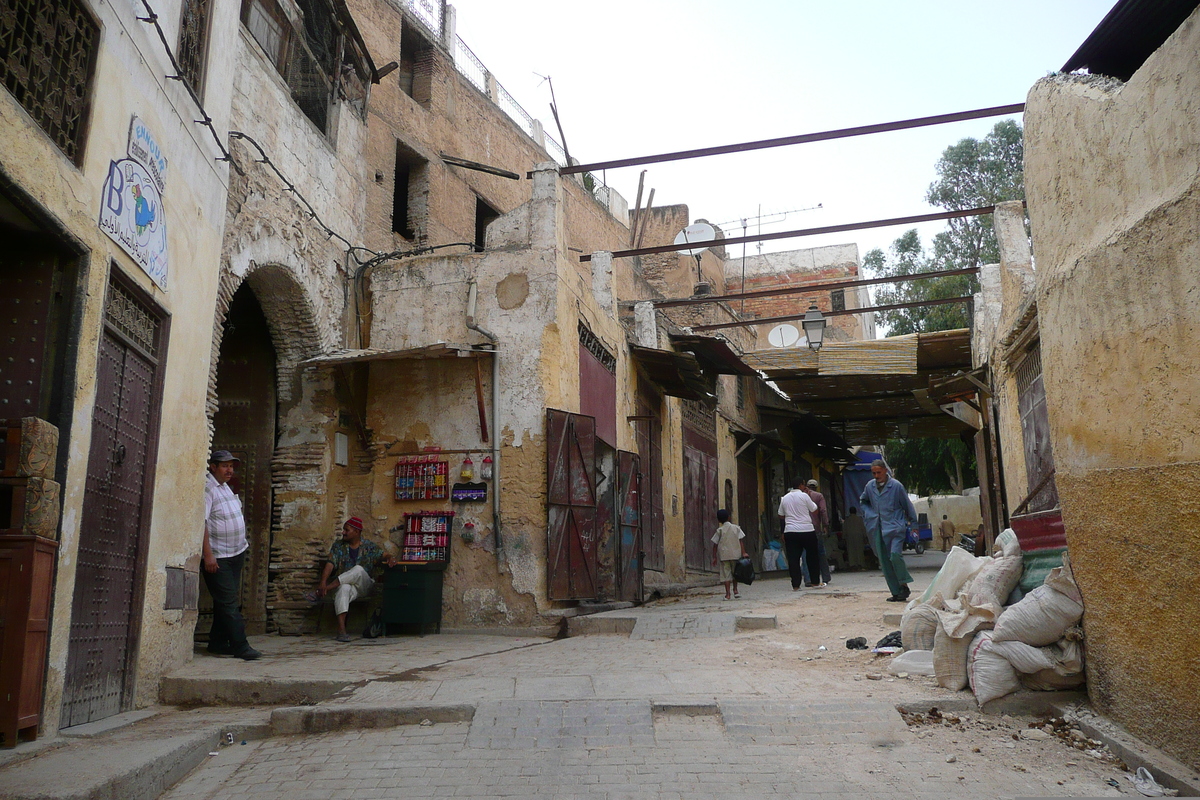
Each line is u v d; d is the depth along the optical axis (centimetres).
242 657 729
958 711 515
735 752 451
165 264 625
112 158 535
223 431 1020
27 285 487
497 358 1016
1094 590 490
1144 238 430
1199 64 387
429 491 1002
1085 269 494
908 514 1025
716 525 1792
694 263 2728
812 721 492
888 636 720
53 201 465
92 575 528
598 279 1320
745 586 1509
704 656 702
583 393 1109
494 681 595
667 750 455
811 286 1466
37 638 443
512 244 1050
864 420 2428
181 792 433
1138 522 441
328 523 1007
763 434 2042
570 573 989
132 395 586
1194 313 392
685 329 1725
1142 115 434
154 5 604
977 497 4319
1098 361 480
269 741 512
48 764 409
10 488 450
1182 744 403
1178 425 407
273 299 976
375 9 1381
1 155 417
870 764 432
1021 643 521
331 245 1046
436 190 1493
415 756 457
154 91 600
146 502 605
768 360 1764
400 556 991
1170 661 414
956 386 1388
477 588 970
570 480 1009
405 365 1046
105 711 547
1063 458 529
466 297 1048
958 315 3091
